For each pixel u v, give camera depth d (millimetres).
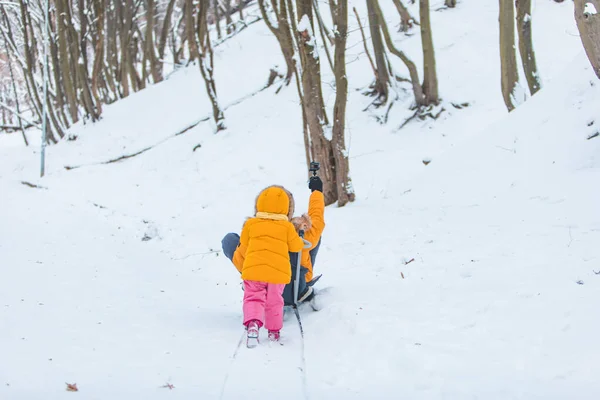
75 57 19406
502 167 8719
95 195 13266
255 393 3059
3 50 27734
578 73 9250
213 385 3186
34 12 23688
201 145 15789
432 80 14719
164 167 15062
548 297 4234
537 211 6973
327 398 2992
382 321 4148
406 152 13578
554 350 3359
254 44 21250
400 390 3068
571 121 8508
